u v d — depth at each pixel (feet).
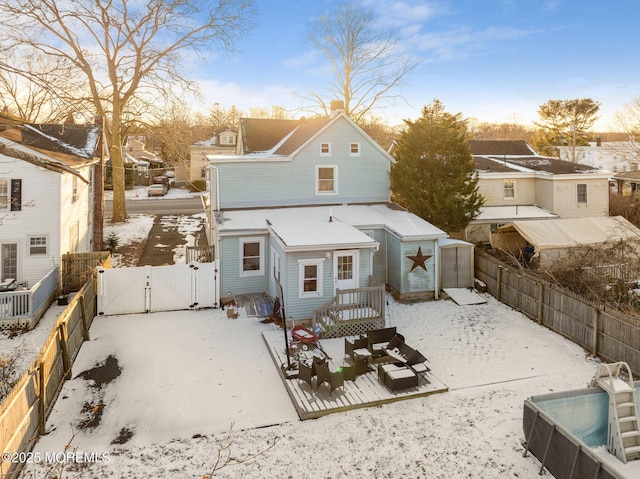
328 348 44.83
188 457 28.53
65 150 72.43
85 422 32.17
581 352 44.01
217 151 190.08
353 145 74.95
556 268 60.29
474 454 28.76
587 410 30.09
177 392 36.45
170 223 111.14
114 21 99.19
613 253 61.41
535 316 52.39
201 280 56.34
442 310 56.54
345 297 52.26
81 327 45.24
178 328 49.80
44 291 53.98
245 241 59.77
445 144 71.36
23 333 47.93
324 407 33.37
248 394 36.29
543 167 103.55
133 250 85.25
